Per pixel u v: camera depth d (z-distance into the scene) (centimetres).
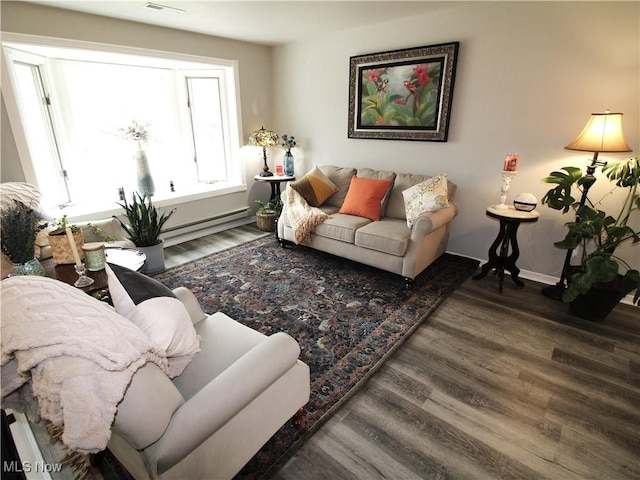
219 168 479
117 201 372
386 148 385
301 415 156
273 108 484
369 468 143
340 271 324
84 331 84
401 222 324
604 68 252
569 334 232
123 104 397
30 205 240
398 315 253
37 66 325
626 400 178
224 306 264
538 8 267
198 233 424
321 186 371
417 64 336
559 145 281
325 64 409
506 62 291
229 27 359
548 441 156
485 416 168
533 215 269
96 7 286
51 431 121
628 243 265
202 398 104
